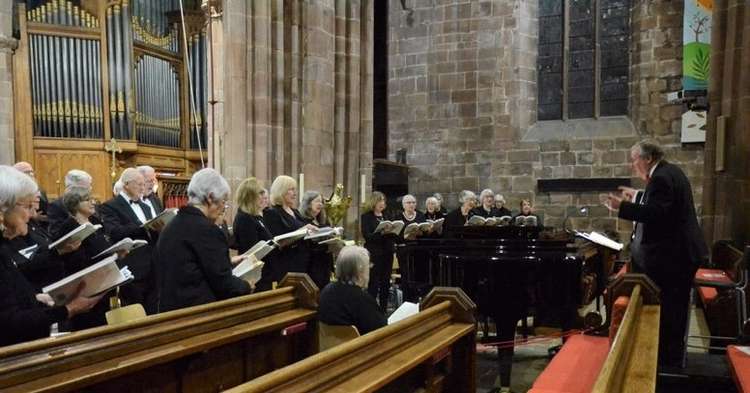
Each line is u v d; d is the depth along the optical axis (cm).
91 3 1140
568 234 759
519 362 616
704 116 1223
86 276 285
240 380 360
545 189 1395
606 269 766
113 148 1132
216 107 1024
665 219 406
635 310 336
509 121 1416
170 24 1283
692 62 1220
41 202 559
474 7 1429
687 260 406
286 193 559
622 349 246
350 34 973
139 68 1188
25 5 1086
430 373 317
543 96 1453
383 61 1575
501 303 504
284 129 852
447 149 1465
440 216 971
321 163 908
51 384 230
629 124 1354
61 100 1110
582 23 1417
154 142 1230
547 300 499
